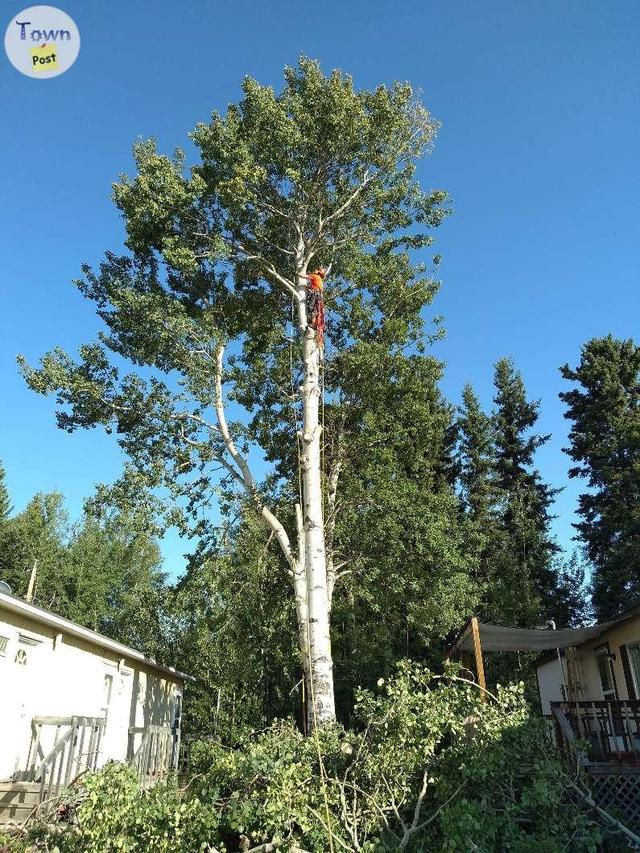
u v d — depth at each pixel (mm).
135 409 14367
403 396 16906
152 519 13656
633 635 13852
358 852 6473
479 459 30422
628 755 8484
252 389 16078
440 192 16109
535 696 24156
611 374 27953
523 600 26141
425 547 16703
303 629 12453
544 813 6797
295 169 14594
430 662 22375
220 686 21422
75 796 7215
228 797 7469
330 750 7836
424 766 7379
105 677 15836
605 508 26922
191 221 14953
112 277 14938
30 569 33125
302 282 15078
